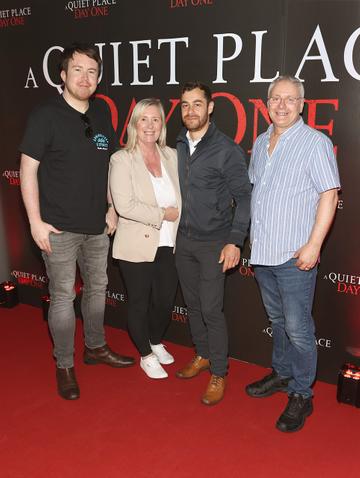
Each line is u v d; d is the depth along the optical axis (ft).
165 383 9.70
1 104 12.22
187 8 9.39
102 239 9.48
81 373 10.09
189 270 9.03
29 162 8.21
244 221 8.29
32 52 11.42
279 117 7.39
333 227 8.96
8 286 13.34
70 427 8.36
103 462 7.54
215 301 8.76
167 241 9.06
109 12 10.26
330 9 8.13
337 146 8.58
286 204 7.55
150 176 8.64
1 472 7.35
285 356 9.09
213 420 8.55
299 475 7.28
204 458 7.63
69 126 8.32
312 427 8.35
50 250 8.70
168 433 8.20
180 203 8.82
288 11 8.45
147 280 9.14
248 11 8.80
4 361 10.57
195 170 8.32
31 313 13.02
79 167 8.48
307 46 8.43
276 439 8.05
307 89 8.58
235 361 10.61
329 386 9.61
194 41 9.45
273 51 8.74
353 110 8.32
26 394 9.32
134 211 8.45
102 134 8.75
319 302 9.43
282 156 7.55
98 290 9.81
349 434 8.16
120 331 12.02
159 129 8.63
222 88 9.38
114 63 10.46
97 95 10.83
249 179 8.39
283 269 7.84
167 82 9.95
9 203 12.94
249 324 10.33
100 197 8.92
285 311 8.05
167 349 11.16
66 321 9.10
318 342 9.63
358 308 9.16
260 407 8.91
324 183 7.19
